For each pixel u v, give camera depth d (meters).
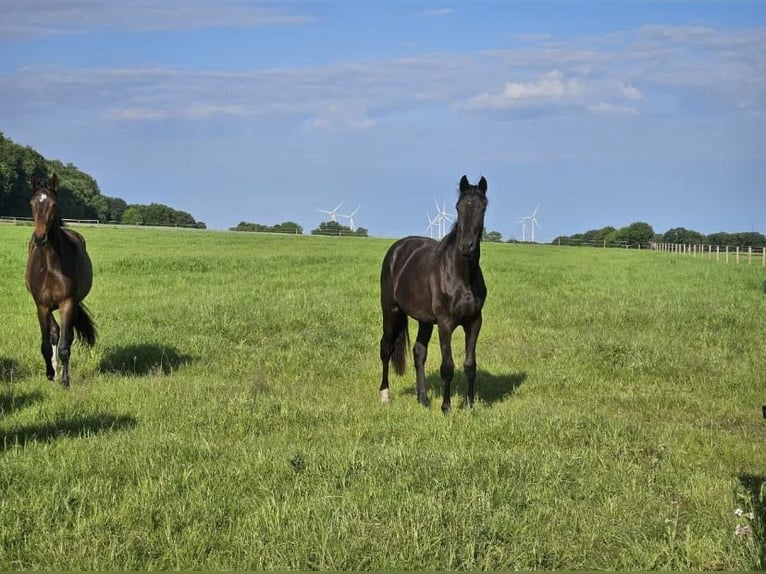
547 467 6.06
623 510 5.45
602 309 16.17
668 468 6.38
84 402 8.52
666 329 14.20
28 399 8.70
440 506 5.12
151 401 8.53
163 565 4.53
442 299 8.41
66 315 9.68
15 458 6.22
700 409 9.05
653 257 48.81
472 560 4.56
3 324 13.74
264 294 18.31
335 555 4.55
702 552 4.71
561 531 5.08
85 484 5.60
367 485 5.64
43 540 4.75
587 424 7.50
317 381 10.42
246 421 7.77
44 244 9.29
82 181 112.56
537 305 17.56
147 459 6.22
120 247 41.53
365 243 59.62
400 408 8.73
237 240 56.88
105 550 4.66
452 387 10.12
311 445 6.98
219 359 11.30
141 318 14.01
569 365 11.21
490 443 7.09
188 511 5.17
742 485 5.89
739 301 18.52
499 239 97.00
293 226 106.69
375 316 15.33
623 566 4.64
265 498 5.43
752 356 11.77
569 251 58.34
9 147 87.31
